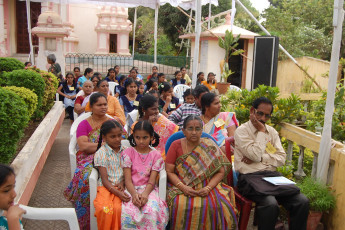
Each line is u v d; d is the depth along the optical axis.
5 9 17.72
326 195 3.71
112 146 3.66
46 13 13.25
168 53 25.78
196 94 5.03
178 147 3.66
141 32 30.06
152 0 11.60
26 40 18.62
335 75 3.79
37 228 3.92
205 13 24.72
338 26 3.76
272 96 5.27
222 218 3.36
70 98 8.70
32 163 4.07
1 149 3.47
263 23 18.86
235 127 4.59
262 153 3.75
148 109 4.28
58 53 13.23
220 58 15.55
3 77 6.42
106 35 18.25
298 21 17.25
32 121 6.11
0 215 2.30
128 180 3.45
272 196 3.47
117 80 10.49
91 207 3.34
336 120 5.17
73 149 4.20
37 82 5.97
